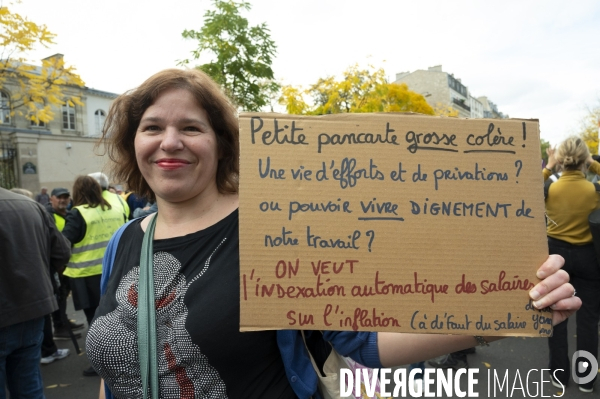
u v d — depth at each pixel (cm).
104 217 397
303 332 124
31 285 244
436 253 112
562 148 321
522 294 111
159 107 129
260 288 110
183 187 130
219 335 112
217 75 812
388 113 116
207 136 132
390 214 113
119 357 120
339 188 113
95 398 341
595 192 307
